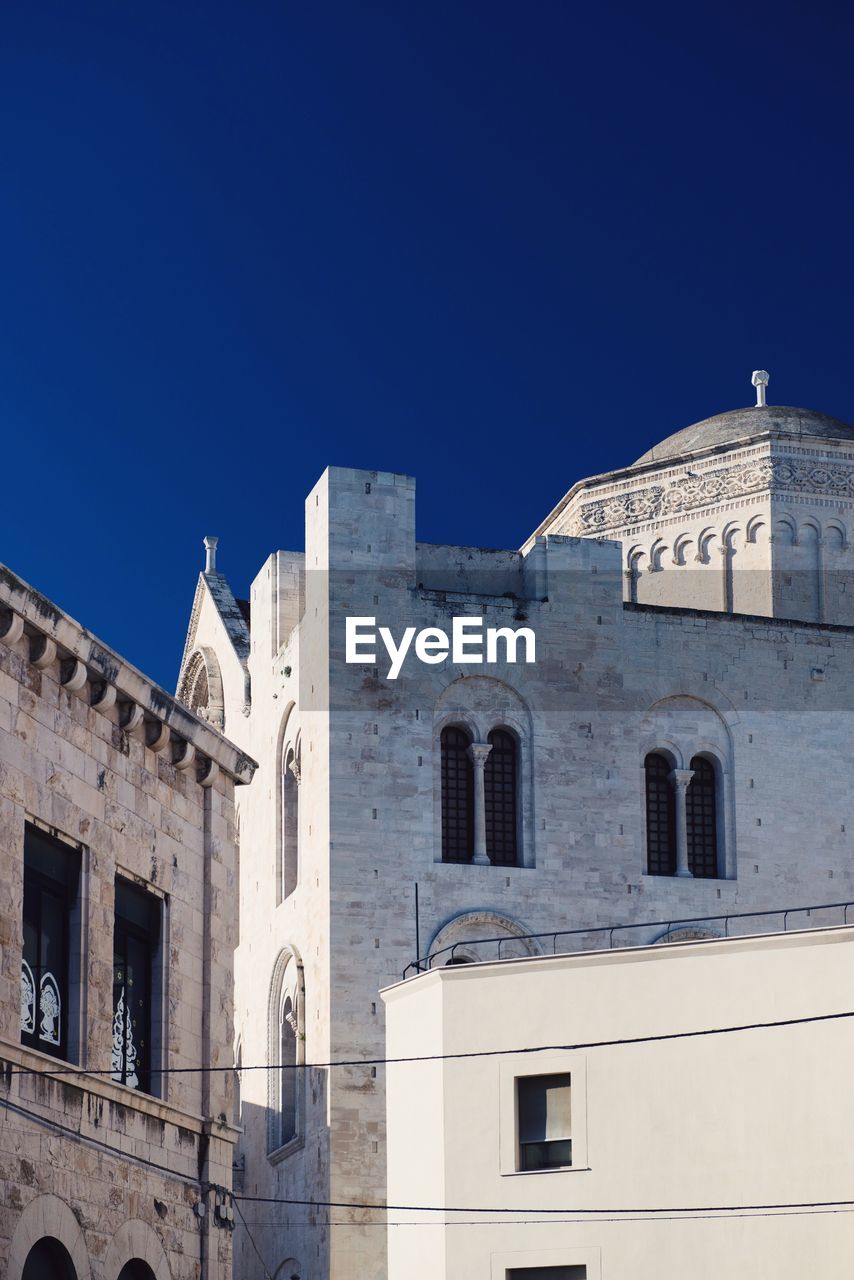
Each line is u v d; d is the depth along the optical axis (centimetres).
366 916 6469
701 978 4591
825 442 7812
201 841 4200
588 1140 4597
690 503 7862
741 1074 4488
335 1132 6269
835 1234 4306
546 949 6588
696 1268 4419
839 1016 4409
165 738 4009
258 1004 7231
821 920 6894
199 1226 3941
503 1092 4719
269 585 7675
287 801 7238
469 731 6769
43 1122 3366
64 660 3622
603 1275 4506
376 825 6562
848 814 7050
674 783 6919
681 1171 4488
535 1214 4609
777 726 7056
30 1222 3284
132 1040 3853
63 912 3628
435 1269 4700
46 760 3541
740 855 6881
